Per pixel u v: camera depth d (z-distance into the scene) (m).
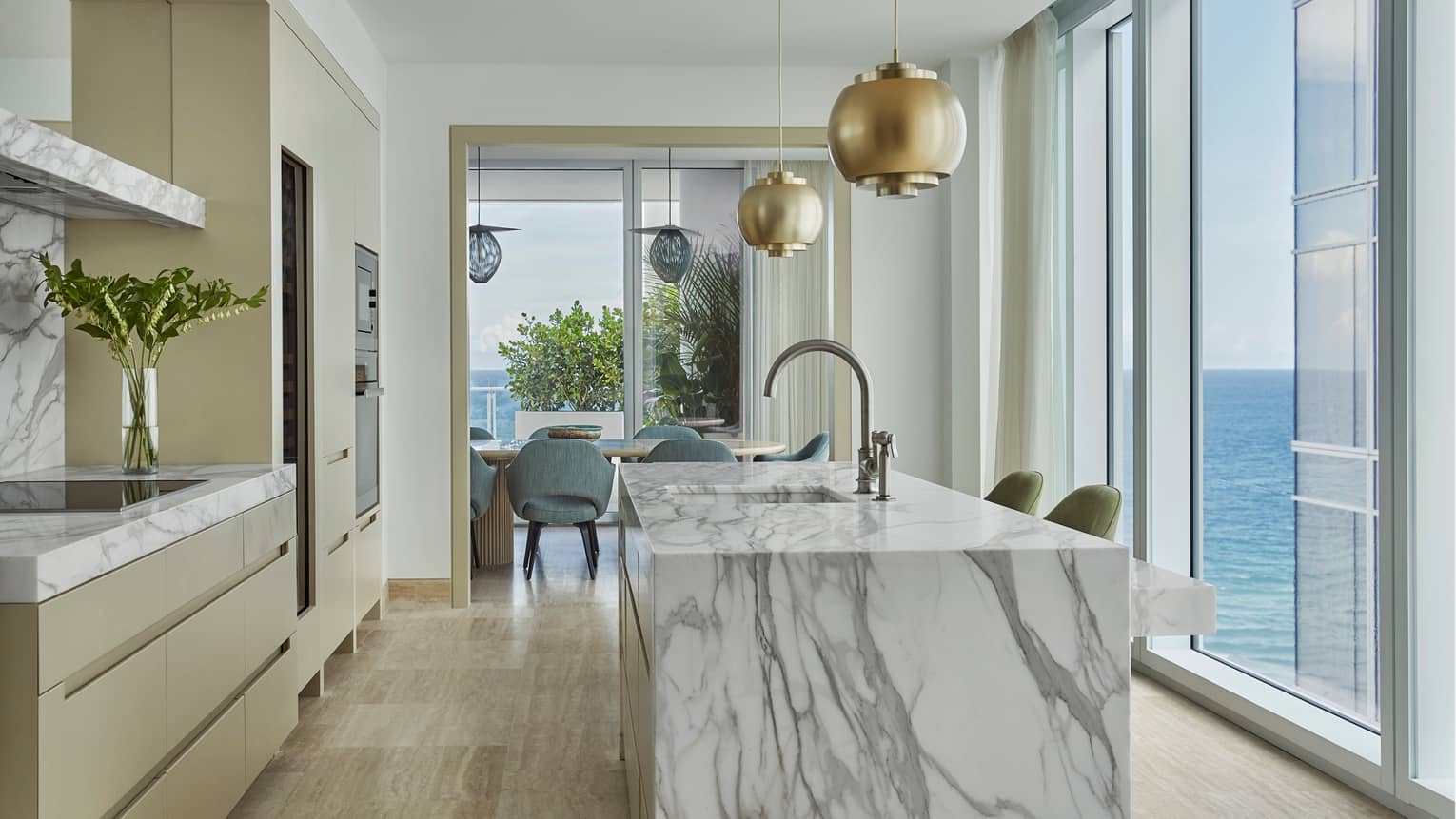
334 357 4.04
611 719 3.54
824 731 1.70
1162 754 3.22
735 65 5.46
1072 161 4.82
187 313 2.94
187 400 3.23
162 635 2.16
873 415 5.69
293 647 3.18
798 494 2.81
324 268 3.89
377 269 4.97
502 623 4.95
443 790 2.91
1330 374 3.42
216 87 3.24
